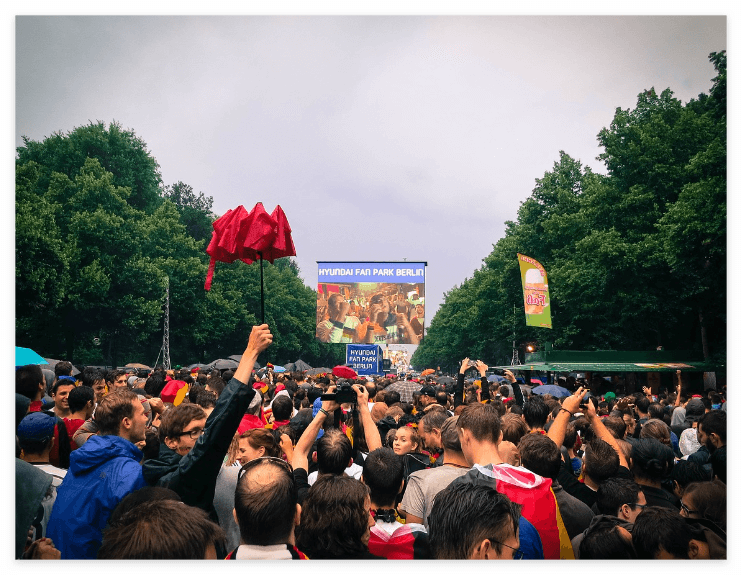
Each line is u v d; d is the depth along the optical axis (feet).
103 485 11.45
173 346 194.18
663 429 19.89
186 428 12.50
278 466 9.15
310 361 367.66
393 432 18.65
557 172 152.56
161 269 174.70
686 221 86.28
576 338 125.18
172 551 6.57
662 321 112.68
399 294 102.37
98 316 149.69
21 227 119.75
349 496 9.91
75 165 178.81
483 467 11.03
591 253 114.62
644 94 121.08
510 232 185.37
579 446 20.08
